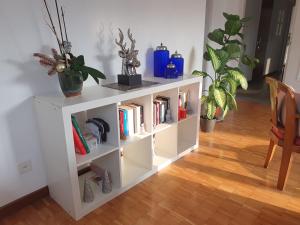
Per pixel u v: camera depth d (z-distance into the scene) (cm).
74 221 167
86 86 196
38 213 174
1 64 152
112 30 205
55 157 167
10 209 173
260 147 268
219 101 275
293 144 183
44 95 172
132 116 199
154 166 221
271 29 598
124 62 197
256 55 576
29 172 179
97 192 188
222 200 186
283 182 194
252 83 571
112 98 167
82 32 186
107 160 195
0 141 160
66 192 168
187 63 295
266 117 360
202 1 292
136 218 169
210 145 273
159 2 238
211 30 394
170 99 229
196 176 216
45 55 159
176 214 172
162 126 221
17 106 164
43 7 163
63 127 147
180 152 247
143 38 233
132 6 215
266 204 181
